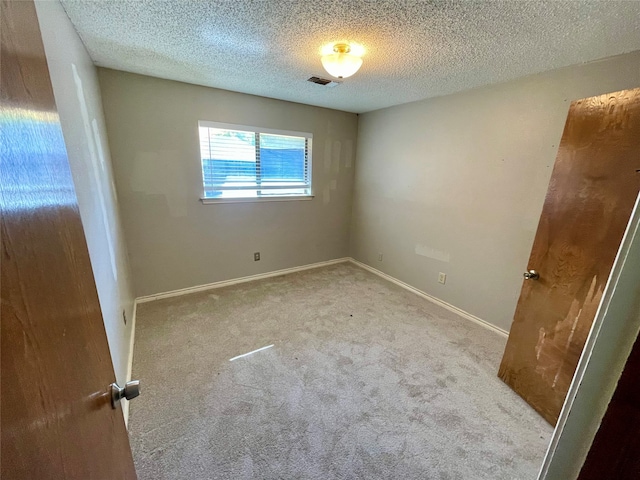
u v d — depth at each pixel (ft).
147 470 4.09
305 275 11.96
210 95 8.98
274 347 7.02
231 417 5.00
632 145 3.98
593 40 4.99
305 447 4.51
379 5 4.22
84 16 4.55
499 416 5.19
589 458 1.23
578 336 4.63
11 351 1.07
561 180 4.95
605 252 4.29
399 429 4.88
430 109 9.31
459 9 4.24
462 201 8.65
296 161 11.50
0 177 1.07
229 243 10.53
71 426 1.52
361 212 12.87
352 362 6.53
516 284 7.54
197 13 4.53
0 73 1.13
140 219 8.73
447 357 6.80
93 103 6.10
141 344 6.98
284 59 6.43
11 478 0.96
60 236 1.66
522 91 6.97
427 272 10.04
